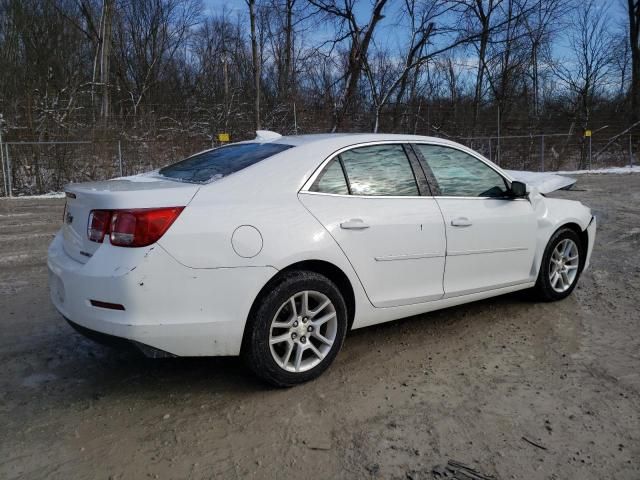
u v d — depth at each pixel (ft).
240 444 9.08
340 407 10.22
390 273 12.00
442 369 11.78
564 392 10.68
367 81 59.72
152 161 55.36
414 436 9.24
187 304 9.66
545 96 76.84
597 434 9.25
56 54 84.07
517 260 14.62
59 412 10.15
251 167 11.01
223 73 94.99
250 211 10.31
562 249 15.96
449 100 70.49
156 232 9.46
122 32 99.76
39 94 53.78
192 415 10.01
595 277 18.65
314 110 62.34
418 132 66.18
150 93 96.17
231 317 9.98
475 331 13.91
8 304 16.42
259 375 10.53
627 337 13.32
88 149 52.26
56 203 41.98
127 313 9.39
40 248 24.77
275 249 10.25
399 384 11.12
